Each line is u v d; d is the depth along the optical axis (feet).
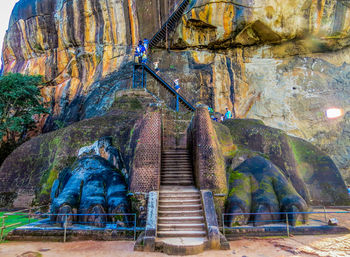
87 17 75.61
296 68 72.79
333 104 69.56
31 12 79.41
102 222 25.26
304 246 21.77
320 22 64.69
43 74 78.69
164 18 74.79
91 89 72.18
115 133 36.24
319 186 38.22
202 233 21.95
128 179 29.66
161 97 70.69
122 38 75.36
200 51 74.95
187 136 38.88
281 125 70.18
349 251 20.39
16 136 73.67
